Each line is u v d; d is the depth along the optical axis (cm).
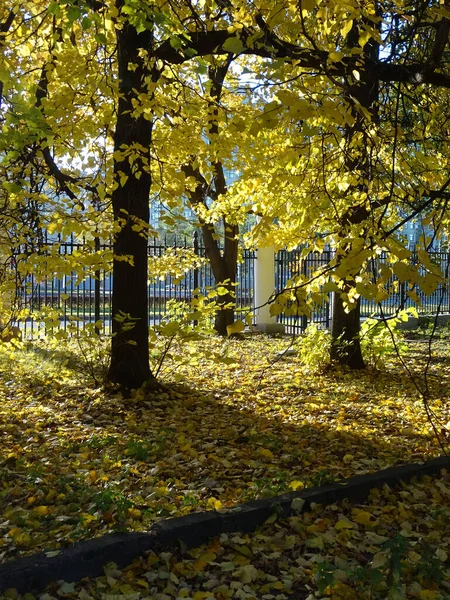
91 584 331
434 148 786
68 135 725
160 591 335
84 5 463
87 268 746
